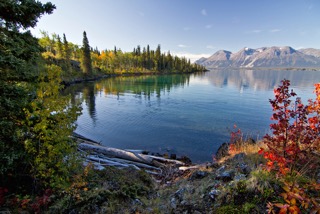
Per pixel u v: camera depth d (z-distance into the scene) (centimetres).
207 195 420
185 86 5003
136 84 5328
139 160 946
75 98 3055
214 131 1588
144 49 11988
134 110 2323
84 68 6556
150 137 1470
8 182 491
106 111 2269
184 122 1834
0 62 425
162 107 2491
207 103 2758
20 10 462
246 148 734
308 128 375
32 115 482
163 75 9744
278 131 382
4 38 456
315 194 337
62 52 6375
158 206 448
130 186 543
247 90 4228
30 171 481
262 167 410
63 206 420
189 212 392
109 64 9956
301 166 430
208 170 630
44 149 488
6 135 461
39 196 470
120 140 1414
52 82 509
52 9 536
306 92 3728
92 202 438
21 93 462
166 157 1107
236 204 361
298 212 295
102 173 621
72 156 534
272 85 5250
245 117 2002
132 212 423
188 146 1310
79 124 1775
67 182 512
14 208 408
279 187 361
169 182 684
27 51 506
